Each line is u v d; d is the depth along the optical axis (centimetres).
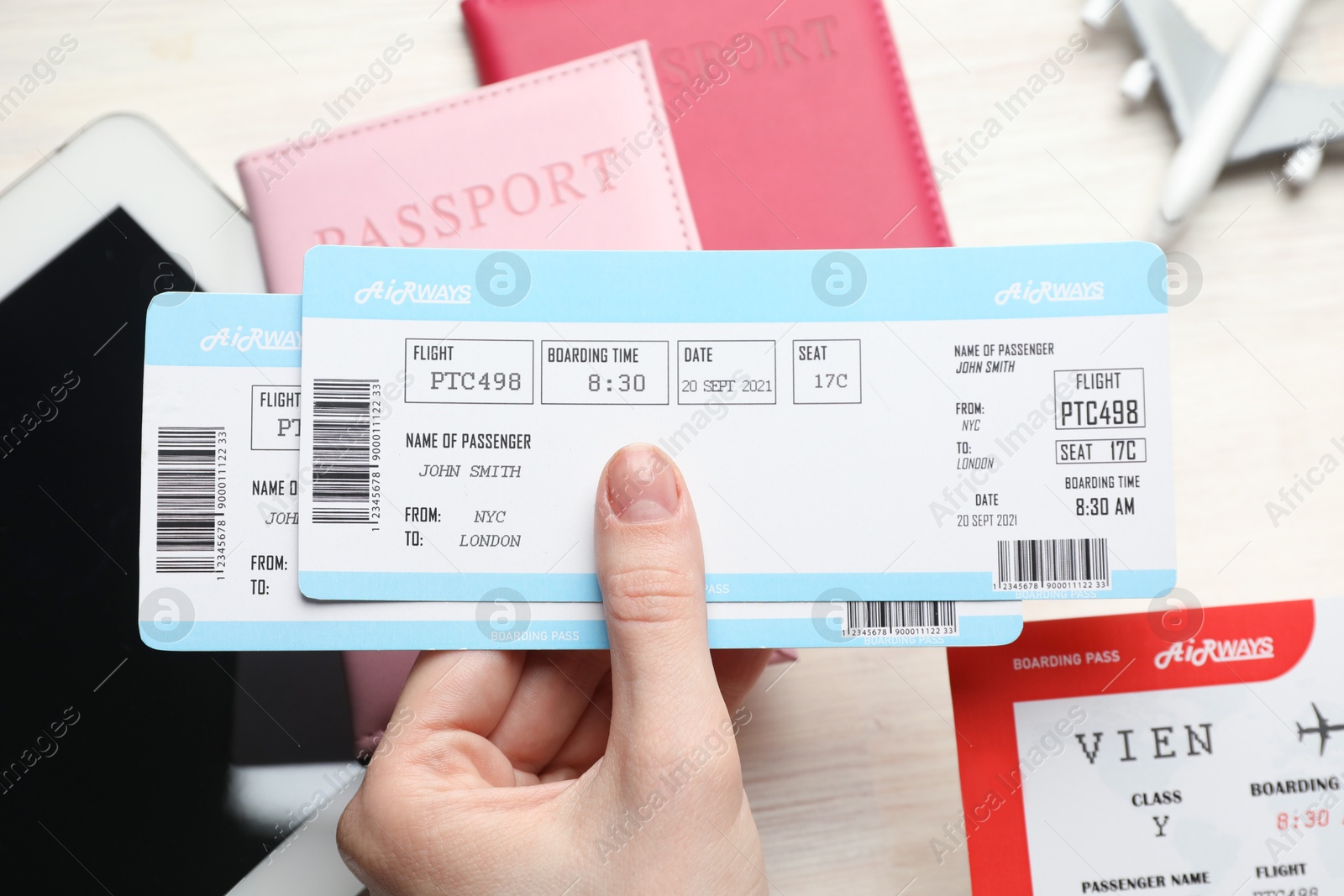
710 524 54
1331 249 62
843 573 54
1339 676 58
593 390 54
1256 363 62
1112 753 58
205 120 63
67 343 59
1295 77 62
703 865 52
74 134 62
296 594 54
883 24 61
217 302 54
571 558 54
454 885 53
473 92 60
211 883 59
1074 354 54
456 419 54
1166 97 62
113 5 63
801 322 54
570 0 61
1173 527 53
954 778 60
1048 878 58
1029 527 54
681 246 59
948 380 54
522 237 59
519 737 57
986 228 63
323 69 63
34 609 59
